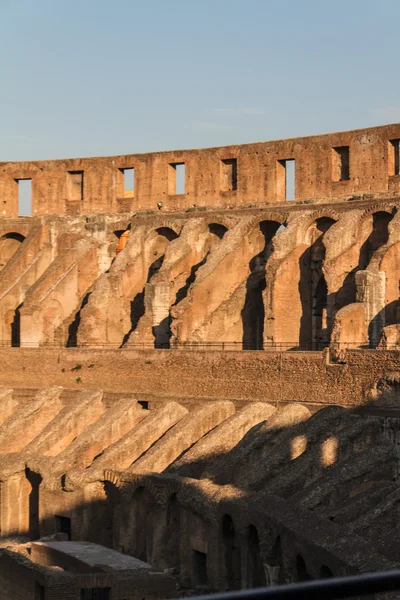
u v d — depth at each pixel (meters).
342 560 38.38
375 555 37.75
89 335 86.19
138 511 60.34
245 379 66.88
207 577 52.19
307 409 58.78
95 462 63.69
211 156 92.00
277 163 88.38
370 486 47.91
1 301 94.38
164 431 65.81
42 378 82.06
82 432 68.62
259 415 60.97
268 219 85.31
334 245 76.00
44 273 92.44
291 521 44.62
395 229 72.81
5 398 81.94
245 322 83.06
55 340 91.56
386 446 49.78
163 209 94.38
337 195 84.38
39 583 45.91
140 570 47.72
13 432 74.06
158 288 84.75
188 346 79.00
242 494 50.50
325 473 48.81
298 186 86.50
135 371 75.19
